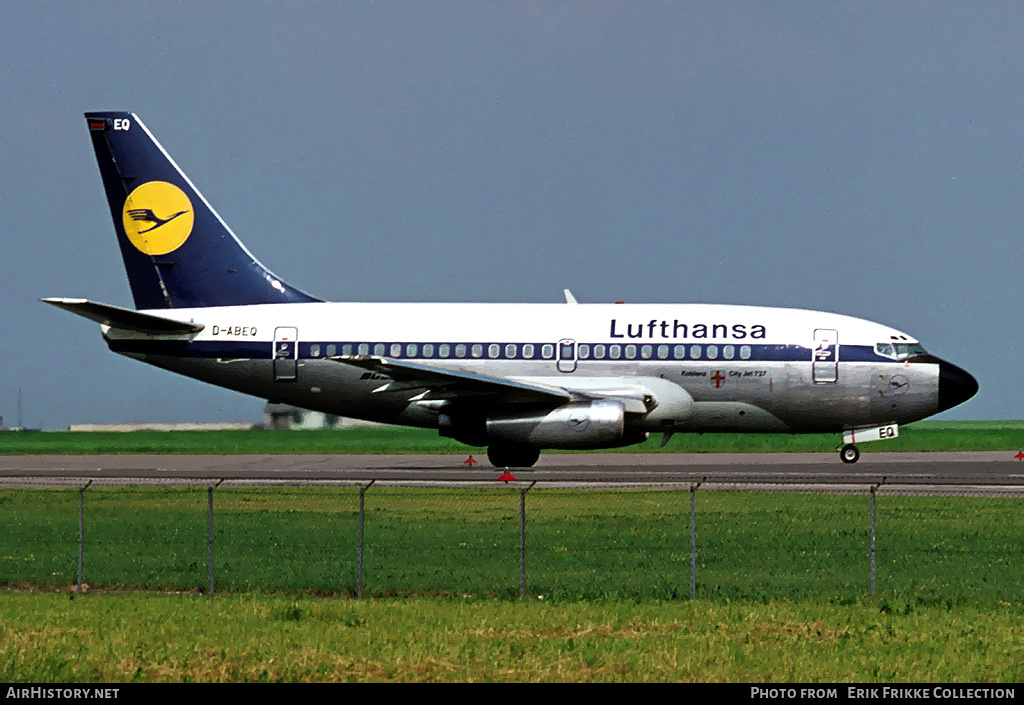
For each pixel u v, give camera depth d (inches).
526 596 3053.6
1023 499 4950.8
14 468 6747.1
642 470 6215.6
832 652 2447.1
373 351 6289.4
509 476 5073.8
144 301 6510.8
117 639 2516.0
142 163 6486.2
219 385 6412.4
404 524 4357.8
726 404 6254.9
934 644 2504.9
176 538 4097.0
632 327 6279.5
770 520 4443.9
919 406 6254.9
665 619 2728.8
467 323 6323.8
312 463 7140.8
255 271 6535.4
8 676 2242.9
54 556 3757.4
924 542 3964.1
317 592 3166.8
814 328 6289.4
